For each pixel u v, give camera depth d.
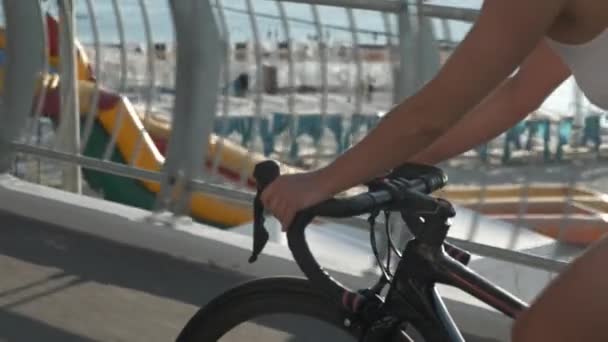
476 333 3.66
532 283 4.15
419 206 1.82
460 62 1.61
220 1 4.63
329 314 2.02
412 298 1.90
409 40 3.93
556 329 1.64
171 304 4.05
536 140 3.90
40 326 3.79
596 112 3.70
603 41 1.64
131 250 4.69
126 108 5.31
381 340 1.94
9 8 5.45
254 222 1.81
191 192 4.76
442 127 1.64
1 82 5.60
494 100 1.99
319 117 4.46
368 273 4.10
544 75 1.95
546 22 1.59
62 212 5.03
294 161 4.57
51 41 5.66
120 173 5.04
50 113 5.57
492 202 4.05
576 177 3.81
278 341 3.31
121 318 3.89
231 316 2.17
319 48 4.39
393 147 1.65
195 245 4.55
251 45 4.61
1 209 5.27
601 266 1.60
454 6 3.80
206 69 4.69
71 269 4.43
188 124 4.73
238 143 4.71
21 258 4.56
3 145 5.55
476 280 1.85
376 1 4.02
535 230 3.94
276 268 4.29
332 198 1.74
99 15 5.31
